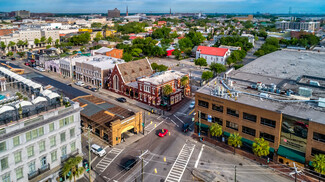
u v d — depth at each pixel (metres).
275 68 101.81
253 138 63.47
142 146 68.19
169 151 65.94
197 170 58.09
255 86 74.56
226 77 86.94
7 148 41.12
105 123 69.44
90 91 115.00
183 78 104.31
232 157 63.41
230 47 190.50
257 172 57.44
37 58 163.00
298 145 57.00
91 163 60.19
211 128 66.94
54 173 49.00
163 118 86.31
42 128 46.06
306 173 55.59
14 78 62.88
